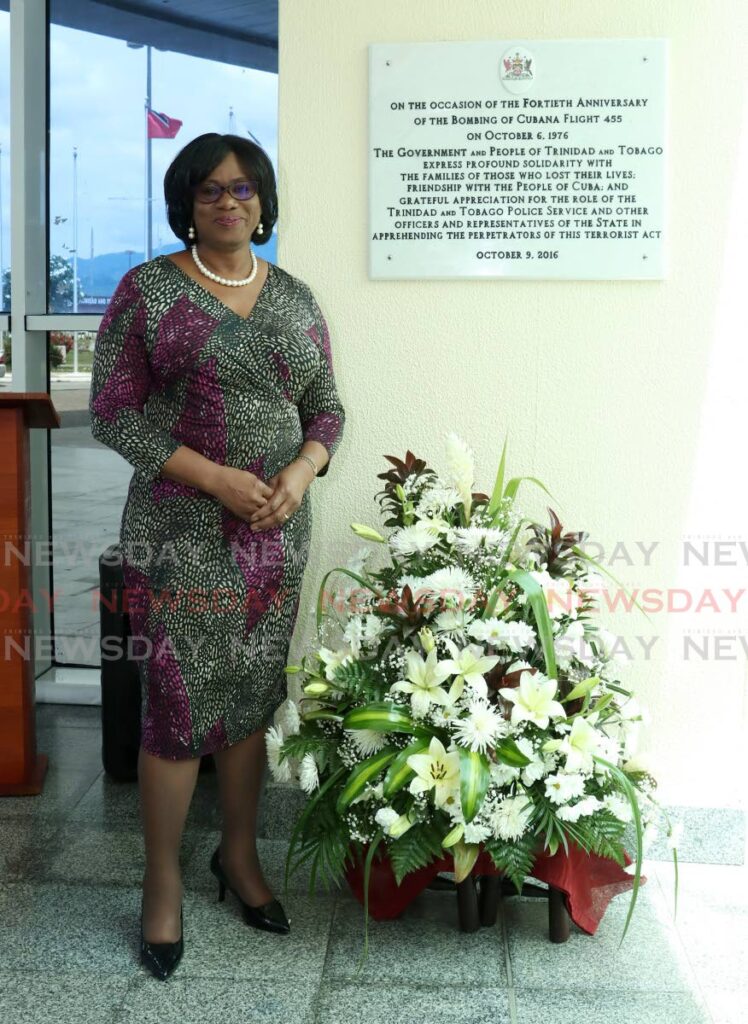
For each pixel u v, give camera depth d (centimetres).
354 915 241
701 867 269
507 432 271
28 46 384
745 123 257
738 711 274
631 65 257
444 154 262
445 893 252
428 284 267
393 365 271
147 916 221
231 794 233
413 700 210
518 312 267
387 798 213
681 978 217
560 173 261
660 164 259
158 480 213
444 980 214
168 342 205
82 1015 201
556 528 240
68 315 397
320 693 229
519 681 214
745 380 265
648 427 268
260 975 215
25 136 386
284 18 261
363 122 263
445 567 232
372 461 274
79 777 326
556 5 258
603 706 222
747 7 254
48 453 418
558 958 224
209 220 207
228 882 238
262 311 213
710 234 261
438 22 260
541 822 210
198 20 394
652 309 264
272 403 214
